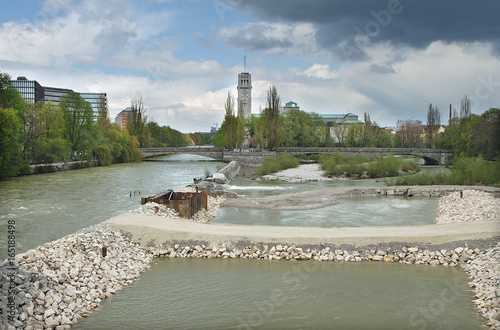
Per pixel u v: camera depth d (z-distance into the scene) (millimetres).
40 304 13672
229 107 123750
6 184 59562
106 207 38938
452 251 20766
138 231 23016
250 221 31688
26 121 75688
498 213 29938
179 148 130625
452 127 109000
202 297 16203
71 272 16016
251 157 113312
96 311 14812
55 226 30094
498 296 15203
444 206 37719
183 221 25891
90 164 99562
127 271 18547
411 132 136375
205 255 21328
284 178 69688
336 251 21125
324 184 61219
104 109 120188
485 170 54969
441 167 99000
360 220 32094
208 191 43719
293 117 138500
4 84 70938
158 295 16375
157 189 54062
